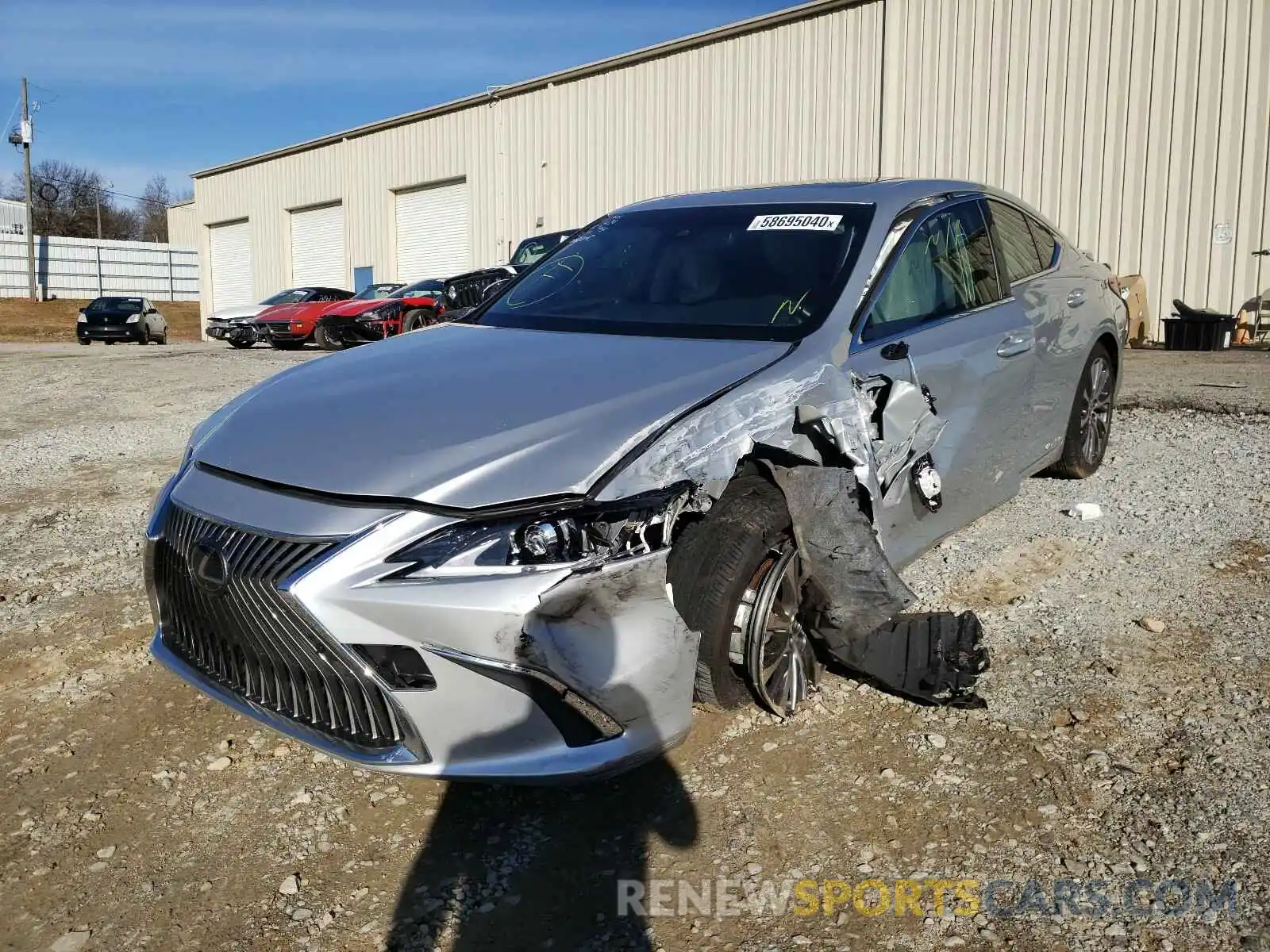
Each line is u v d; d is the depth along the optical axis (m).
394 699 2.39
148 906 2.48
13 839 2.77
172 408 9.99
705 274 3.74
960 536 4.71
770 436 2.86
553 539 2.40
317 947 2.32
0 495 6.56
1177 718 3.08
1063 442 5.09
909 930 2.29
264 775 3.04
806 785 2.83
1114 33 15.39
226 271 37.56
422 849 2.65
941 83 17.34
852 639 3.22
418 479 2.50
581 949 2.28
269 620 2.51
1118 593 4.01
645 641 2.51
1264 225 14.34
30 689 3.64
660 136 22.08
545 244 15.95
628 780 2.89
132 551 5.21
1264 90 14.14
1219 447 6.09
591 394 2.81
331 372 3.30
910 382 3.44
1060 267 5.09
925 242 3.91
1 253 47.28
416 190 29.06
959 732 3.06
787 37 19.59
